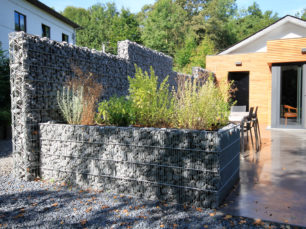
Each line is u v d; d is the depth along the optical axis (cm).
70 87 406
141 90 379
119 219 234
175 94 403
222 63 1160
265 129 949
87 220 232
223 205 265
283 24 1170
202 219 234
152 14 3212
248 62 1109
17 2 1137
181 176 272
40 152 357
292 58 909
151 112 380
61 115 400
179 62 2402
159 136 282
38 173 360
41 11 1329
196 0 3525
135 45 611
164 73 759
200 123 361
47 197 290
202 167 263
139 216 240
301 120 938
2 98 739
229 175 302
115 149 305
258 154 521
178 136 273
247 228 216
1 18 1042
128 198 288
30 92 350
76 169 330
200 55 2175
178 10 3228
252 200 279
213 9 3238
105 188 312
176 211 252
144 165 290
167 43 3050
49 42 376
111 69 519
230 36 3192
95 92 433
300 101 936
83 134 324
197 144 264
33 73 353
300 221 228
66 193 304
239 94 1180
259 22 3206
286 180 350
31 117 352
